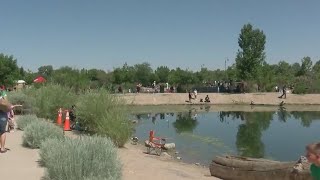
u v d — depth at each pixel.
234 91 65.19
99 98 22.95
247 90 67.81
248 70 70.69
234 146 22.75
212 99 58.69
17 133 19.58
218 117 39.88
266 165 12.54
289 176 11.80
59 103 28.47
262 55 71.00
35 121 18.95
